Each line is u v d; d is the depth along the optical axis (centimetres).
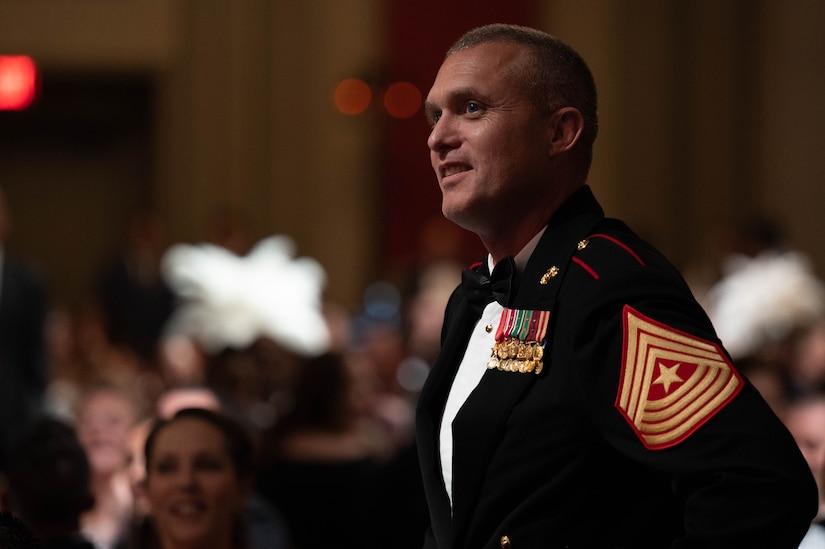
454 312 361
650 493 303
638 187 1950
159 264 1706
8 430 1062
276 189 1931
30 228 2069
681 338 292
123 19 1923
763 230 1444
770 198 1891
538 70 325
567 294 311
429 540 341
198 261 1130
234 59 1928
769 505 274
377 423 1088
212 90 1928
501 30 333
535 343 309
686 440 283
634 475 302
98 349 1402
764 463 277
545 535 297
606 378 295
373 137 1933
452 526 313
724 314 1219
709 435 282
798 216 1875
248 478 536
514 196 324
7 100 1922
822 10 1875
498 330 319
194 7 1931
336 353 819
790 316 1191
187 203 1922
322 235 1930
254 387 905
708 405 284
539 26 1936
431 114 338
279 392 926
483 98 323
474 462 309
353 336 1557
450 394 332
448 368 338
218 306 1107
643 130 1947
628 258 307
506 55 325
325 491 786
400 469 782
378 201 1939
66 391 1234
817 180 1873
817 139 1875
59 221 2070
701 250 1939
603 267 307
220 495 518
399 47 1927
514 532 300
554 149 326
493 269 331
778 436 282
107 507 749
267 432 805
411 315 1395
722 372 288
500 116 322
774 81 1891
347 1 1925
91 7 1923
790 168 1883
